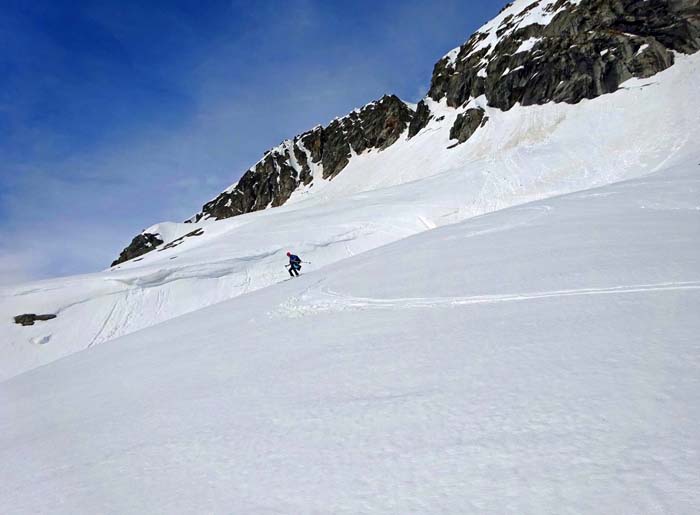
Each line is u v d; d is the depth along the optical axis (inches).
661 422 115.3
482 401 151.8
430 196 2206.0
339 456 134.2
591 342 190.7
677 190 706.2
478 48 4151.1
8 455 222.4
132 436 201.0
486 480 105.7
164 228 5049.2
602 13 2935.5
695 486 88.1
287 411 184.1
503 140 2869.1
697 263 305.1
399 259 653.9
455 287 385.1
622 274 309.0
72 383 396.8
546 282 330.6
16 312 1605.6
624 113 2340.1
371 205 2407.7
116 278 1743.4
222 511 116.7
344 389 196.7
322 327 358.6
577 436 116.6
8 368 1405.0
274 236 2244.1
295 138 6250.0
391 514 100.0
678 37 2576.3
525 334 221.8
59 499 150.4
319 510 107.7
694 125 1851.6
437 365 201.8
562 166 1974.7
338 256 1916.8
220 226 3567.9
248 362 299.3
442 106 4367.6
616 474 97.2
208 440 171.6
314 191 5221.5
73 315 1612.9
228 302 757.9
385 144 5083.7
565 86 2866.6
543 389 151.3
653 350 168.1
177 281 1769.2
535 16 3508.9
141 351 477.4
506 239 596.4
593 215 637.9
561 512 88.9
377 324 322.7
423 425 143.1
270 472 133.6
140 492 140.0
